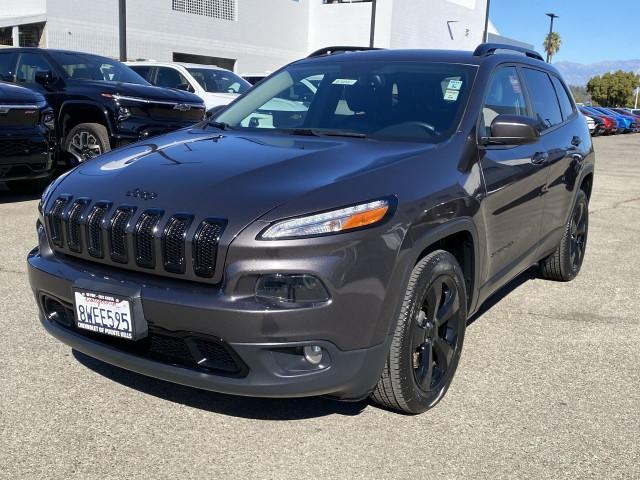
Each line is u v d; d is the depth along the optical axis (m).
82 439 2.81
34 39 23.53
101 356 2.87
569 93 5.43
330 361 2.61
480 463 2.72
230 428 2.94
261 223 2.54
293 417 3.05
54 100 8.64
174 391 3.27
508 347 4.02
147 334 2.69
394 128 3.58
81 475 2.55
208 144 3.40
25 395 3.18
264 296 2.51
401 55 4.20
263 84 4.42
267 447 2.79
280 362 2.57
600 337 4.25
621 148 24.88
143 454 2.71
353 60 4.26
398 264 2.72
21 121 7.15
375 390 2.97
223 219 2.57
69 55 9.25
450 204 3.06
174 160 3.12
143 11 26.34
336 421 3.02
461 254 3.40
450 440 2.88
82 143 8.59
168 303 2.58
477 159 3.44
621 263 6.31
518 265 4.18
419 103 3.71
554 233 4.81
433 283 2.97
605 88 82.62
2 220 6.83
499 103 3.95
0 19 23.12
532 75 4.65
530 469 2.69
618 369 3.73
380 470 2.64
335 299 2.54
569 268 5.39
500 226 3.68
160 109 8.73
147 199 2.77
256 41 32.06
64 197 3.02
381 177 2.85
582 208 5.48
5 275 5.00
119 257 2.76
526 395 3.36
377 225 2.65
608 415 3.17
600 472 2.68
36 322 4.09
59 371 3.45
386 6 32.97
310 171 2.88
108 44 25.02
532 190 4.11
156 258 2.66
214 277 2.56
